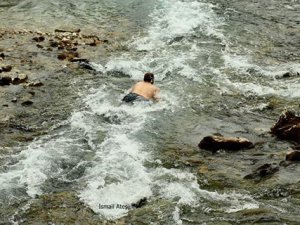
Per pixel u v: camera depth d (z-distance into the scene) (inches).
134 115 384.2
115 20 621.0
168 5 668.1
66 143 341.7
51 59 493.4
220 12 639.8
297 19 622.2
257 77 454.9
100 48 527.5
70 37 556.4
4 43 532.1
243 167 311.0
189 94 422.0
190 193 282.0
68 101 408.2
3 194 283.0
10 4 685.3
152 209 268.4
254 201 272.1
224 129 365.1
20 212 268.7
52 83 441.1
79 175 303.4
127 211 267.6
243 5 673.6
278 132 351.9
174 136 354.6
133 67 477.1
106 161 317.7
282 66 480.7
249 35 563.5
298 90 427.2
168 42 542.9
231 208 266.1
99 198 279.3
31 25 596.7
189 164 316.2
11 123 370.0
